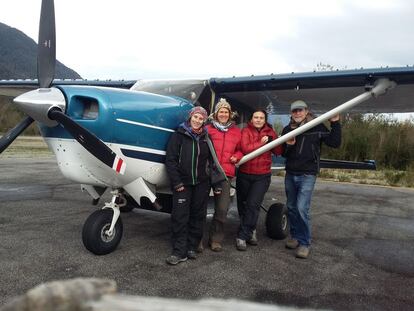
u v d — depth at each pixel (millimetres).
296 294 3123
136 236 4590
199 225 3939
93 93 3475
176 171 3766
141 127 3727
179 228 3762
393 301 3068
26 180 8734
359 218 6367
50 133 3701
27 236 4355
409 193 9695
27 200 6500
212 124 4250
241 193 4543
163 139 3977
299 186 4227
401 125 16391
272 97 5887
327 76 4770
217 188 4078
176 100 4281
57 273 3297
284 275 3551
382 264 4000
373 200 8344
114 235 3887
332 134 4227
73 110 3492
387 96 5438
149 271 3480
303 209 4125
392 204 7922
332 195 8820
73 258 3686
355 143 15844
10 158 13375
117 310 600
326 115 4152
